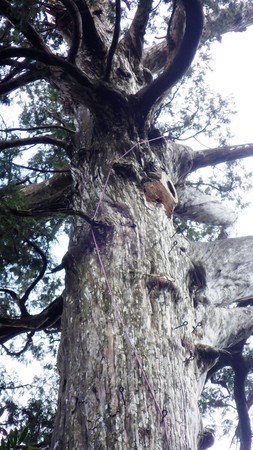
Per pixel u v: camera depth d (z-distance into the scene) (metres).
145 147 13.45
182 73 12.98
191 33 12.16
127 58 15.23
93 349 10.52
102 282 11.32
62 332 11.30
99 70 14.59
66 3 12.34
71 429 9.80
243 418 14.16
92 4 15.89
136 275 11.38
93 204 12.63
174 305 11.43
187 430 9.89
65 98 15.36
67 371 10.69
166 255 12.00
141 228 12.15
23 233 13.34
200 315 12.06
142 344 10.48
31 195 15.25
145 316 10.87
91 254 11.83
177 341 10.91
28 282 16.23
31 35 12.34
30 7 12.36
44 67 13.52
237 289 12.84
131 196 12.61
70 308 11.41
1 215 12.90
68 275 11.95
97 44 14.73
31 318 12.77
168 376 10.30
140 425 9.57
